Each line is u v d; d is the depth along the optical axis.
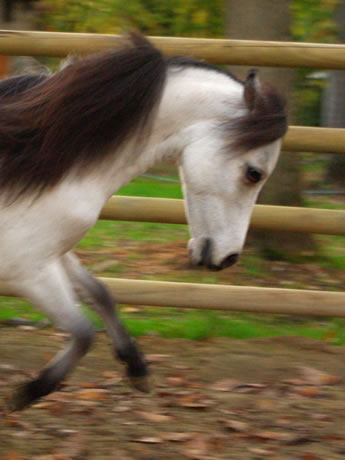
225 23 10.80
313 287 9.93
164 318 8.70
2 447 5.72
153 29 13.95
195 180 5.53
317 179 18.36
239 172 5.47
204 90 5.56
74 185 5.38
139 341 7.89
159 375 7.09
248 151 5.39
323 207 14.70
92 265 10.51
